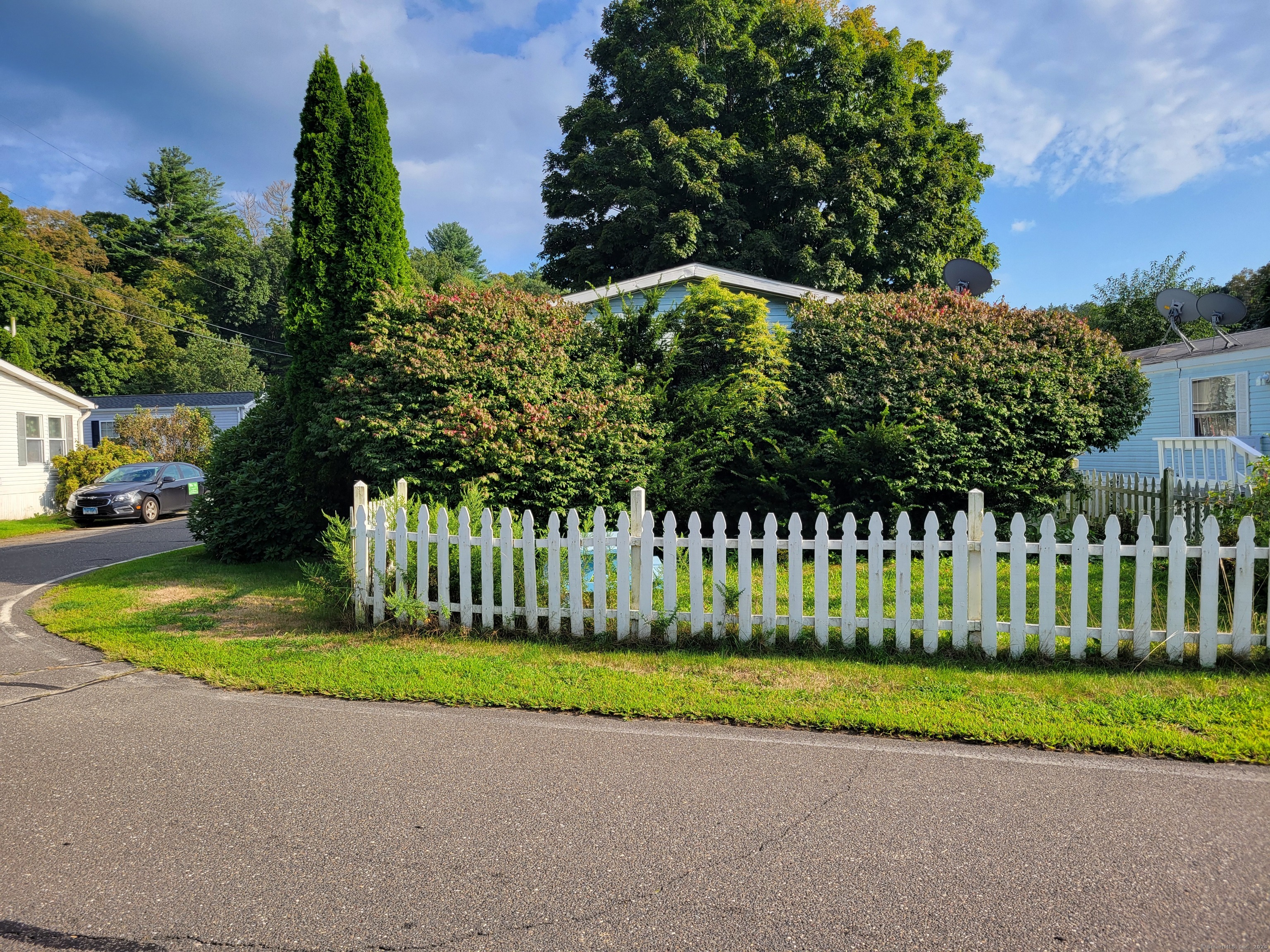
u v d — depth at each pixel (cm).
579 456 837
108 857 305
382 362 920
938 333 1039
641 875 288
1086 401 1030
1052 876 285
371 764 396
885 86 2794
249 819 337
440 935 254
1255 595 653
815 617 593
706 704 473
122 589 901
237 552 1109
